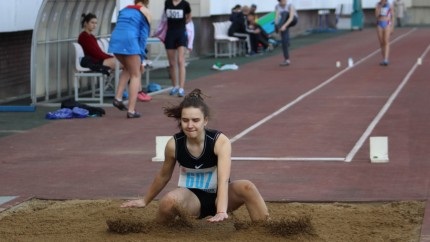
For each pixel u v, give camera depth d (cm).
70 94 3434
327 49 6475
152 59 5012
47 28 3186
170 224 1380
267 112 2912
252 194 1362
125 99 3334
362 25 9806
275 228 1342
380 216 1488
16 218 1505
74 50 3416
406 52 5906
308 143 2256
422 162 1962
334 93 3478
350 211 1530
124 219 1378
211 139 1326
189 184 1363
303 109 2978
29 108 3002
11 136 2448
